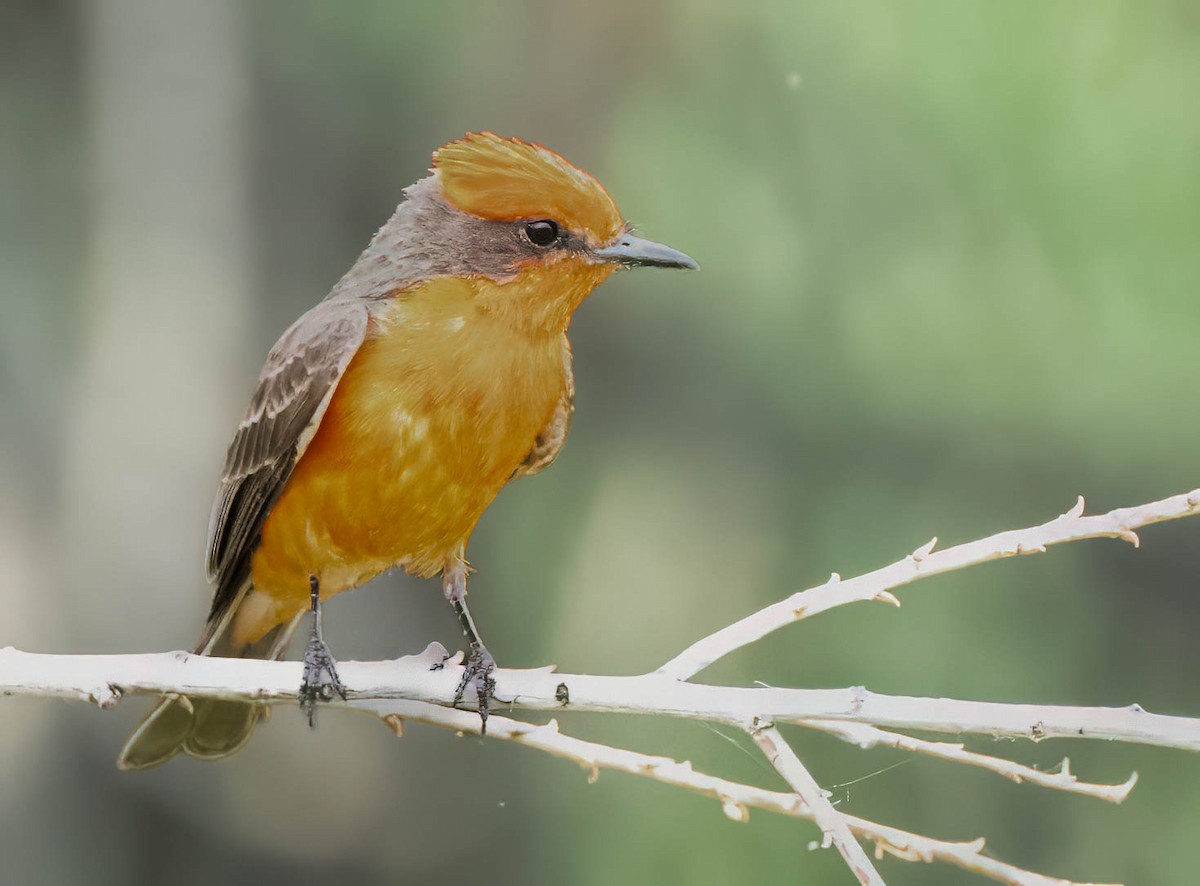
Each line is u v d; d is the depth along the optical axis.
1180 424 13.62
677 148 14.65
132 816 15.54
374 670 5.78
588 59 15.63
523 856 14.77
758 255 14.45
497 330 6.70
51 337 15.98
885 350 14.11
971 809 12.13
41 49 16.27
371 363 6.62
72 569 14.70
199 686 5.66
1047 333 13.73
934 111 13.74
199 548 14.79
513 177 6.71
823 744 11.95
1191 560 14.73
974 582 13.65
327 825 16.39
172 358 15.08
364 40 15.41
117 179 15.31
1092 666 13.86
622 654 15.02
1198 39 13.28
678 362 15.20
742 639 5.38
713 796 5.39
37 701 15.16
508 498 15.86
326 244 16.72
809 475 14.54
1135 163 13.28
